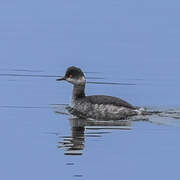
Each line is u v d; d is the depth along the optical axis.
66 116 21.73
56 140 18.64
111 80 27.27
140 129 20.00
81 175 15.75
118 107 21.61
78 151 17.62
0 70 28.75
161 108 23.06
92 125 20.52
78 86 22.80
